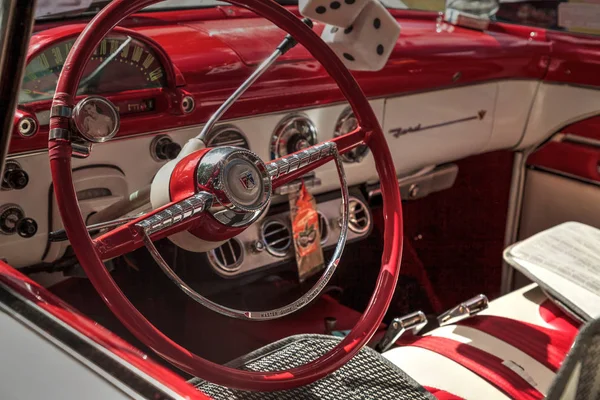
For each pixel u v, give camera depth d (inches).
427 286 88.4
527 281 91.2
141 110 51.1
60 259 53.8
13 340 30.9
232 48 56.2
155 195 38.7
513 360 50.1
